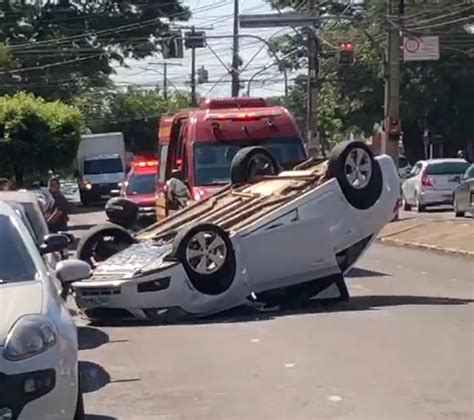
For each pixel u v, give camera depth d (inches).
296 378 434.3
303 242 634.8
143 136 3462.1
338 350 487.8
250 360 474.6
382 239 1246.9
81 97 2844.5
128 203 713.6
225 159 853.2
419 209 1584.6
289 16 1503.4
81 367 475.8
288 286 636.7
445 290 735.7
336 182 642.8
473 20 2162.9
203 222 622.5
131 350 515.2
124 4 2546.8
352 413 376.2
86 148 2447.1
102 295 606.5
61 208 820.0
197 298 607.5
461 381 419.8
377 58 2223.2
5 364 307.6
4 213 387.9
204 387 426.0
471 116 2368.4
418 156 2514.8
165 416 382.3
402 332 529.7
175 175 880.3
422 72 2340.1
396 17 1353.3
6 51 2347.4
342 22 2283.5
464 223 1224.2
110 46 2534.5
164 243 650.8
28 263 363.3
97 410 394.9
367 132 2421.3
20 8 2522.1
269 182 691.4
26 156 1653.5
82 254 669.3
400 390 407.2
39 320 319.6
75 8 2551.7
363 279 819.4
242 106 906.7
